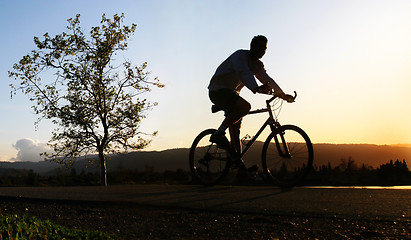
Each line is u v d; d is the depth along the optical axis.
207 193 4.40
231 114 4.80
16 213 4.11
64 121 22.45
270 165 4.85
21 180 22.66
